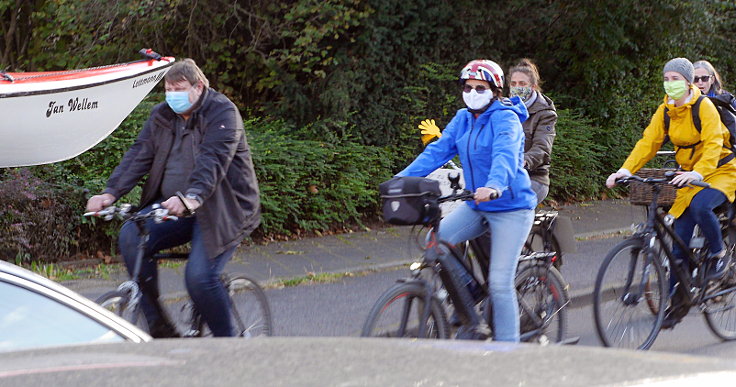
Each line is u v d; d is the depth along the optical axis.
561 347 2.93
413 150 17.47
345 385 2.33
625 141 20.86
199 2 15.57
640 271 8.43
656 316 8.60
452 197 6.65
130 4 15.23
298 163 14.55
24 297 3.82
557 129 18.88
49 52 17.42
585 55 20.41
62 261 12.07
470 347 2.90
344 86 15.88
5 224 11.59
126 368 2.57
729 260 9.23
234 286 7.28
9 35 19.05
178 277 10.97
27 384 2.45
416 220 6.54
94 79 13.32
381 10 16.16
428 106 17.84
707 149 8.75
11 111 12.26
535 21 19.50
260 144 14.24
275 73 16.08
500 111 7.07
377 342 3.02
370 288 11.24
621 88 20.73
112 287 10.55
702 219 8.84
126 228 6.84
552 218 8.70
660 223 8.64
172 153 6.90
